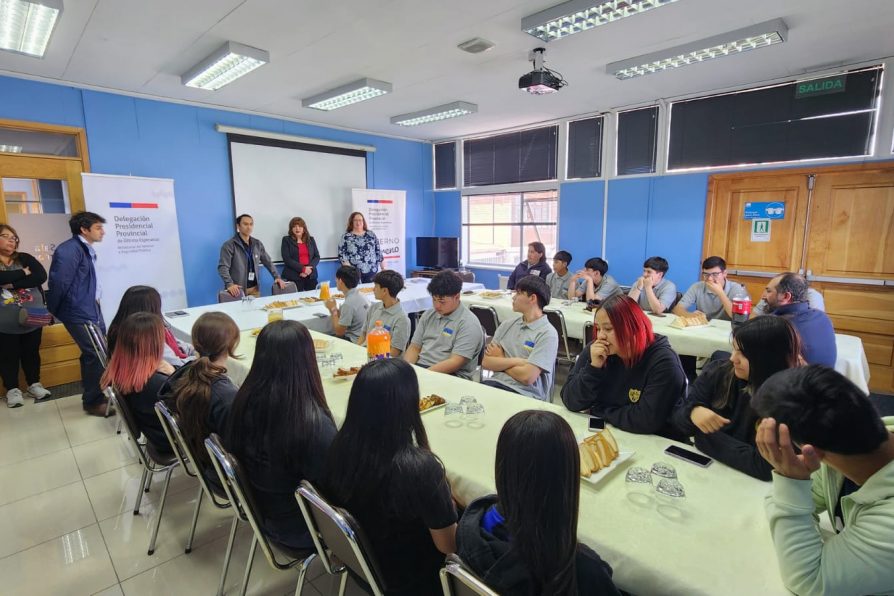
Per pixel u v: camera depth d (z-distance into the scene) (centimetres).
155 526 196
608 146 541
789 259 434
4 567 185
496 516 91
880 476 76
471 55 348
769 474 120
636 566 94
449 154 728
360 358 247
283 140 556
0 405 350
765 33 294
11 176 384
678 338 301
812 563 80
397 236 683
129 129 445
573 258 593
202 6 266
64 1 257
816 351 228
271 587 175
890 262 385
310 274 561
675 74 405
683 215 495
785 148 428
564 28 289
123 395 197
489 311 373
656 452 138
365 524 109
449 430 157
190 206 494
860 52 354
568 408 170
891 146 377
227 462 129
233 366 246
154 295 253
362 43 323
